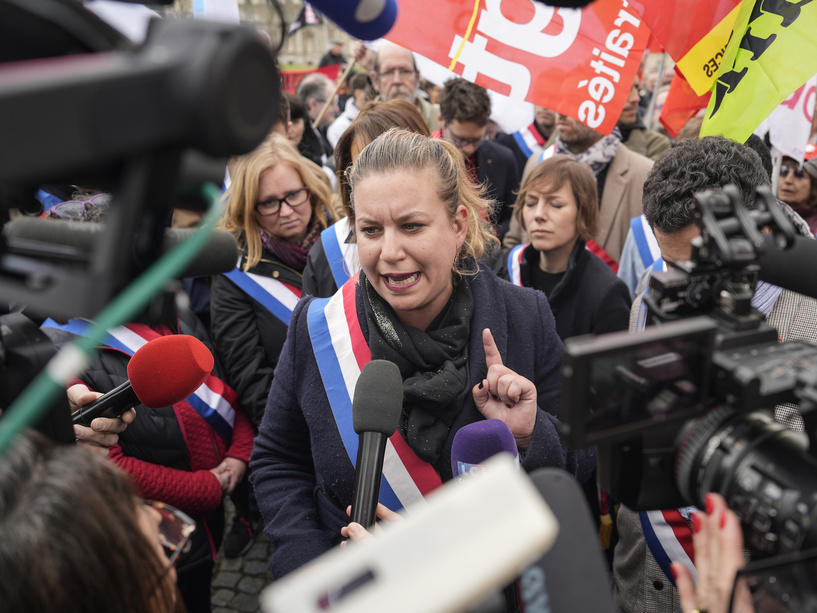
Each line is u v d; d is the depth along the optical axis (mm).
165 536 882
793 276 909
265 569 3471
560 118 3689
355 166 1492
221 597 3307
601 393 777
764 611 704
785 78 2314
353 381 1616
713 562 813
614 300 2738
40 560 599
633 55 2688
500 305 1656
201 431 2406
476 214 1637
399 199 1403
